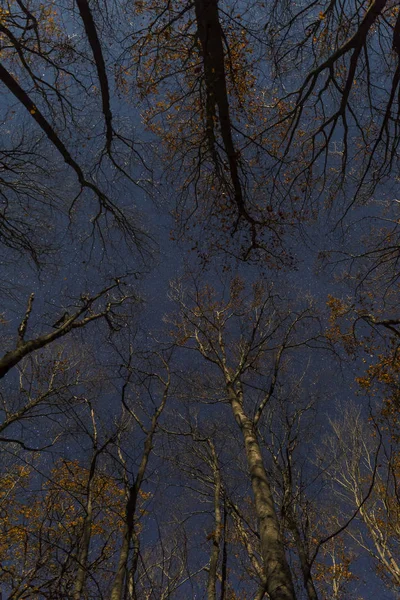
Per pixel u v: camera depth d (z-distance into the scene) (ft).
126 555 12.51
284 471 25.12
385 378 34.58
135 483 13.80
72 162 35.37
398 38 28.17
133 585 13.62
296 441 26.68
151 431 16.01
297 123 33.09
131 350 24.13
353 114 33.68
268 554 17.17
